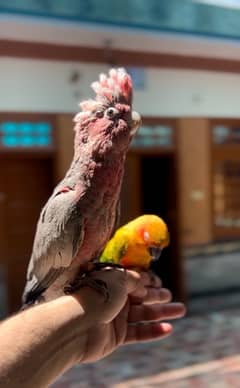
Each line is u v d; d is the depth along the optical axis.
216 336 1.82
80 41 1.92
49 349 0.39
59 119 1.95
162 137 2.18
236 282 2.49
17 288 2.01
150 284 0.60
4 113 1.85
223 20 2.02
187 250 2.32
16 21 1.65
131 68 2.06
